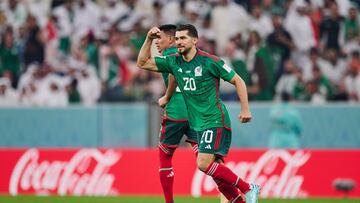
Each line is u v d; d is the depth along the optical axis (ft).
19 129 164.96
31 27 190.08
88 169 135.64
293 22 182.29
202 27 184.14
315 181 129.59
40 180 136.98
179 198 124.98
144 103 168.66
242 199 84.02
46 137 163.63
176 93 90.74
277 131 153.69
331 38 182.60
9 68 186.19
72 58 185.47
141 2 191.62
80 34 190.19
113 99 175.83
